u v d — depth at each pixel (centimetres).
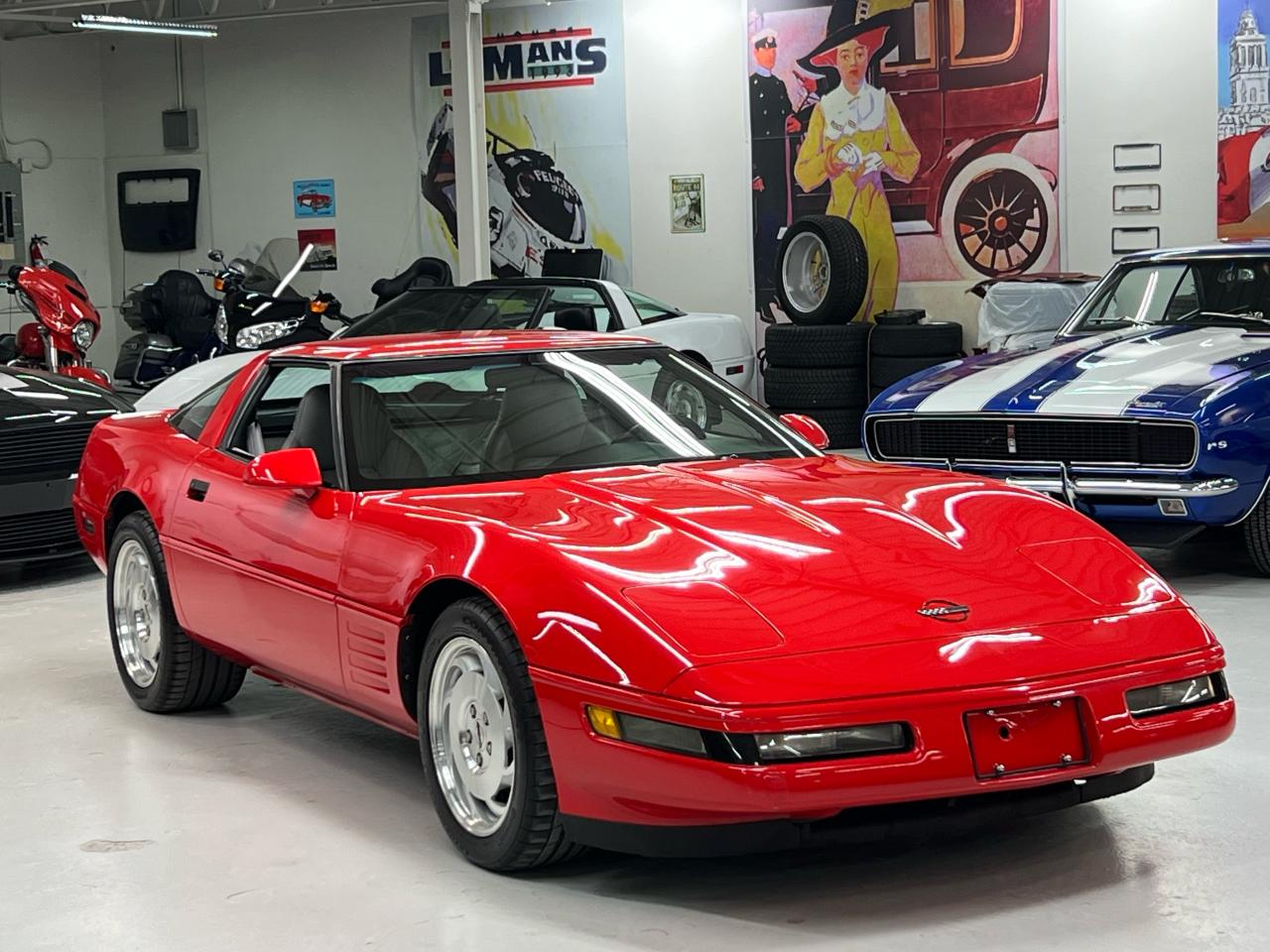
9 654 574
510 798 304
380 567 343
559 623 289
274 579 388
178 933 292
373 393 385
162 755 428
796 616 281
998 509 342
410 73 1652
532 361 401
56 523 720
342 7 1612
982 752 273
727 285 1470
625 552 302
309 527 374
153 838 352
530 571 300
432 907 299
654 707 270
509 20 1529
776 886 305
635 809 279
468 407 386
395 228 1684
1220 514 585
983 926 279
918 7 1339
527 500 339
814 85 1396
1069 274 1184
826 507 332
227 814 369
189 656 459
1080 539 329
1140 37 1265
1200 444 573
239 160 1764
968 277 1352
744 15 1419
